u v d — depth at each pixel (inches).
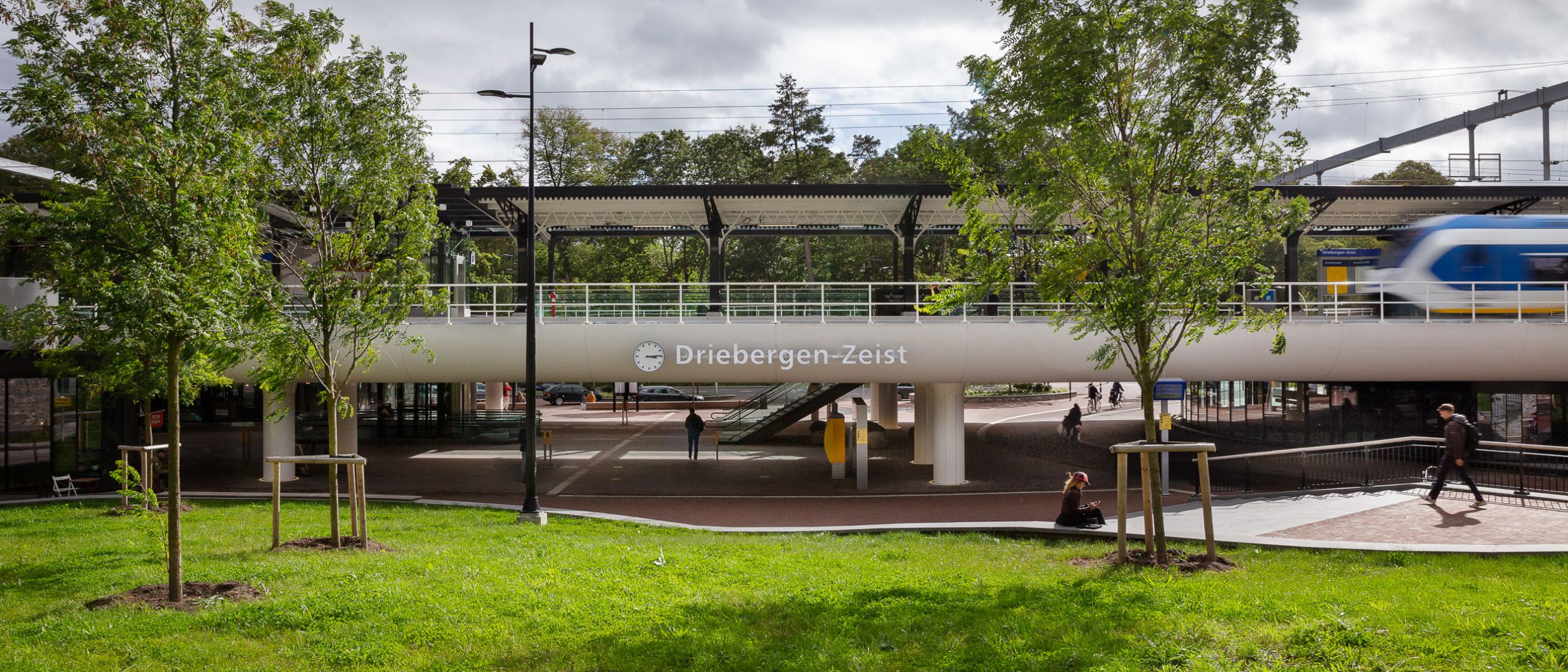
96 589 392.2
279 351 501.4
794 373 828.0
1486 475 731.4
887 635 310.0
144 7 371.2
